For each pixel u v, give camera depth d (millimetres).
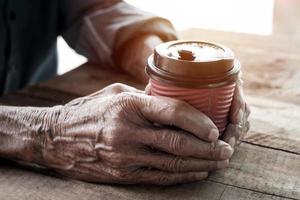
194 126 533
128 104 552
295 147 656
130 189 575
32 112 626
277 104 771
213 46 573
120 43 879
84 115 584
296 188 574
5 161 635
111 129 552
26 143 609
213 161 559
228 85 548
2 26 997
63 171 604
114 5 948
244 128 637
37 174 607
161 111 537
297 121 719
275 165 618
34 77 1125
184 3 2156
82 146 579
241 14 1937
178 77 529
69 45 1027
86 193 570
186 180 573
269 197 560
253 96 799
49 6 1044
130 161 553
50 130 599
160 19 910
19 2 1015
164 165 553
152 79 551
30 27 1059
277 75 871
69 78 867
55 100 781
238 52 973
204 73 526
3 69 1039
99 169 578
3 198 560
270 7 1963
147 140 544
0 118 634
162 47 561
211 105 554
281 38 1065
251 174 600
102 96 615
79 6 979
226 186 578
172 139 538
